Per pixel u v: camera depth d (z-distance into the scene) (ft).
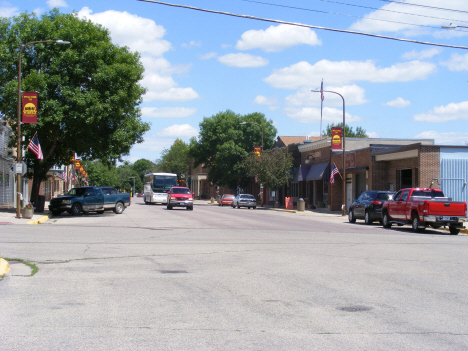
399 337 18.40
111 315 21.35
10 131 123.24
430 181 96.53
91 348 16.79
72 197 101.65
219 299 24.59
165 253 42.01
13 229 62.80
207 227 72.79
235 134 204.44
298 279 30.12
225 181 209.97
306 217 111.14
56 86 94.12
